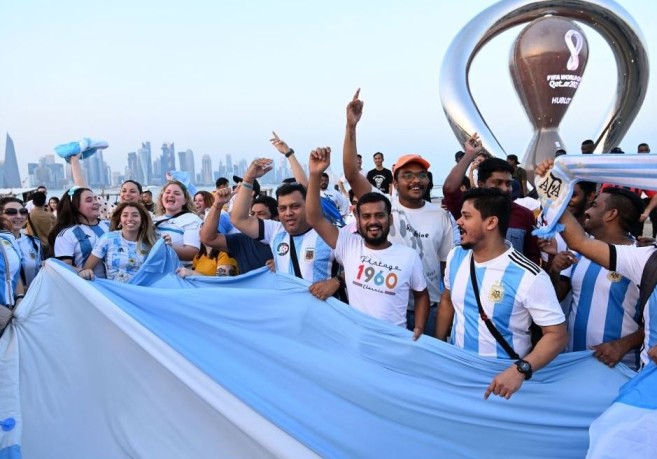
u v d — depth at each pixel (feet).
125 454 9.86
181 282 12.89
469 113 47.42
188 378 8.45
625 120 52.29
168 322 10.39
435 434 9.07
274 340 10.12
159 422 9.29
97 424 10.66
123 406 10.13
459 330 9.23
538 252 11.79
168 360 8.91
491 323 8.56
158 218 17.57
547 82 52.37
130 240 14.55
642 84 50.57
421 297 10.77
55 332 11.84
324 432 8.87
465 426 8.91
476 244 8.57
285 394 9.35
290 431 7.83
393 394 9.25
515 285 8.28
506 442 8.84
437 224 12.34
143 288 11.10
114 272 14.25
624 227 9.83
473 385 8.81
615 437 6.70
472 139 13.42
